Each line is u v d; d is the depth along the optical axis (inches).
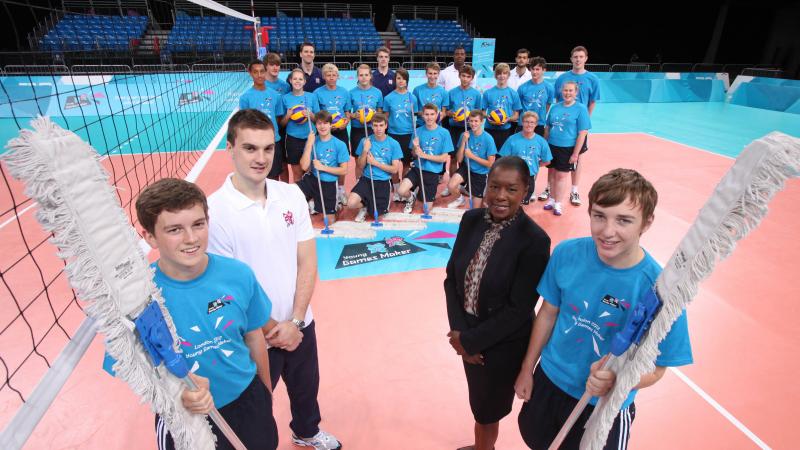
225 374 63.6
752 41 807.1
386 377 121.5
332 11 763.4
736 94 623.8
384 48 267.9
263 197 74.9
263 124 67.3
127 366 44.2
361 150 240.1
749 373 125.2
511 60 824.3
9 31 562.9
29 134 35.4
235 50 594.9
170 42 601.3
